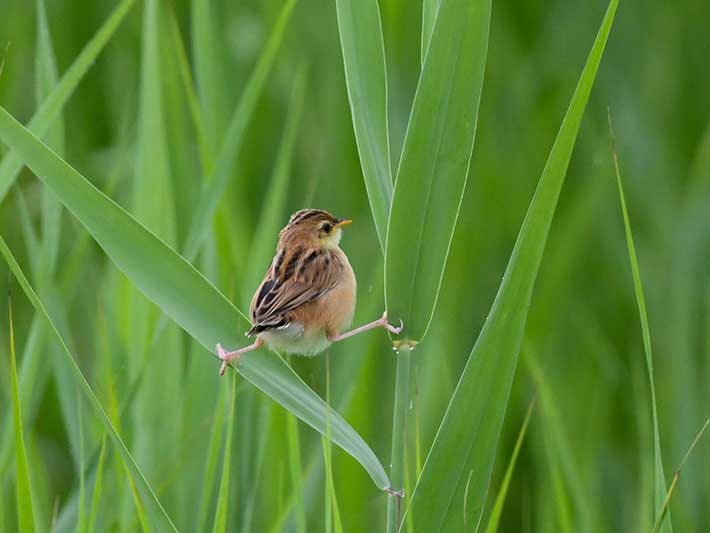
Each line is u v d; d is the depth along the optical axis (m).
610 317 14.00
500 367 6.45
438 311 12.88
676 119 15.53
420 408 10.89
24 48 15.51
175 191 11.86
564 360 13.08
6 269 13.53
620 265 14.24
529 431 12.44
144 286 6.62
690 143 15.37
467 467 6.53
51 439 12.55
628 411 12.95
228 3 15.52
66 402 10.11
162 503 9.54
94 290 12.69
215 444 8.39
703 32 15.88
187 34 15.31
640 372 11.87
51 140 10.02
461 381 6.45
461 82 6.44
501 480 12.06
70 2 15.55
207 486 8.39
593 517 10.42
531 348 10.70
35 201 14.26
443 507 6.53
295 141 14.70
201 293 6.77
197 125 10.33
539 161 14.76
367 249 13.34
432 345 11.30
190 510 9.56
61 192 6.43
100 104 15.38
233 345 6.84
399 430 6.56
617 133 15.14
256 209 14.40
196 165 13.20
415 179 6.49
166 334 10.17
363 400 10.89
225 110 11.67
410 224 6.53
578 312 13.53
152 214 10.73
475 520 6.62
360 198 13.86
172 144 11.91
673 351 12.06
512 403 12.56
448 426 6.46
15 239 13.79
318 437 11.72
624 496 12.13
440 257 6.57
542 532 10.12
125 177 13.34
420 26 14.19
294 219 8.92
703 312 12.98
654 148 15.10
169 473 9.53
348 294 8.70
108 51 15.41
